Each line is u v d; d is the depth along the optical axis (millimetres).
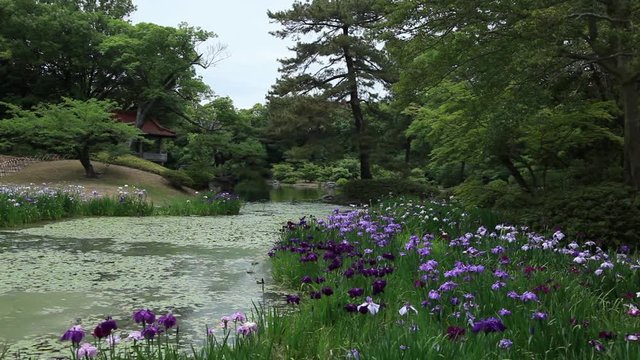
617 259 5879
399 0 10070
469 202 11602
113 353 3514
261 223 16078
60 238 11883
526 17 8570
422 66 10594
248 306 6203
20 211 14219
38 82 37750
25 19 34406
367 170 30719
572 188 10234
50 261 8977
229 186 39969
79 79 39594
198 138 37750
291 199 31031
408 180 28938
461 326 3947
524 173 14695
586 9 9273
